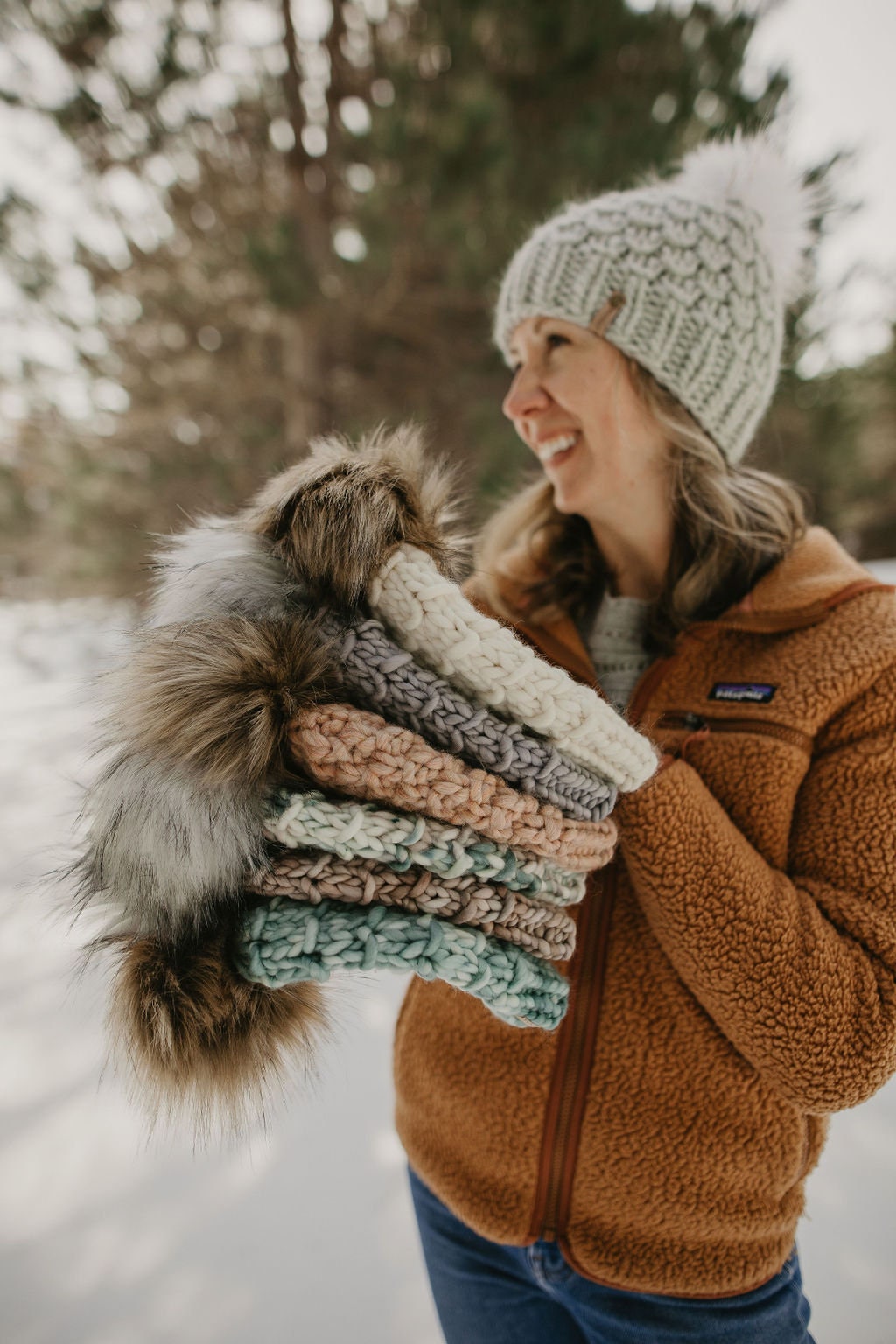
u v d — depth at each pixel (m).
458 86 3.96
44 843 2.29
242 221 4.26
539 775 0.42
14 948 1.81
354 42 4.36
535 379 0.77
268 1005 0.43
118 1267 1.11
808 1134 0.59
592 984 0.60
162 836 0.38
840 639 0.60
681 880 0.52
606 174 3.74
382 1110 1.40
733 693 0.63
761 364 0.73
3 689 4.57
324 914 0.39
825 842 0.55
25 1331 1.03
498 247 3.71
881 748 0.55
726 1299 0.56
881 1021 0.49
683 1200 0.56
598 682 0.75
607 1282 0.57
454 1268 0.66
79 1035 1.57
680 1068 0.57
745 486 0.75
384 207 3.76
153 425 4.97
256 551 0.44
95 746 0.42
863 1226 1.12
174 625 0.43
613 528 0.79
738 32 4.30
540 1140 0.59
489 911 0.42
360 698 0.42
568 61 4.16
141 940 0.41
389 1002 1.76
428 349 4.57
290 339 4.34
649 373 0.72
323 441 0.51
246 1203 1.21
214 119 4.34
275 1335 1.02
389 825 0.39
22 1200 1.22
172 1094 0.41
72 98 4.02
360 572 0.41
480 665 0.42
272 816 0.40
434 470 0.51
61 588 5.21
